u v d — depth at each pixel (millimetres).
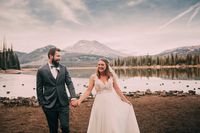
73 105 4879
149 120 7211
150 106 9227
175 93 12648
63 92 4832
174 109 8633
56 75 4812
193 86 17828
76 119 7555
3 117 7996
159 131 6211
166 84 19328
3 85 18953
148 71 35094
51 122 4867
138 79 24031
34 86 18656
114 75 5109
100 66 4965
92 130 5020
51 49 4840
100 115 4941
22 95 14352
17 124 7188
